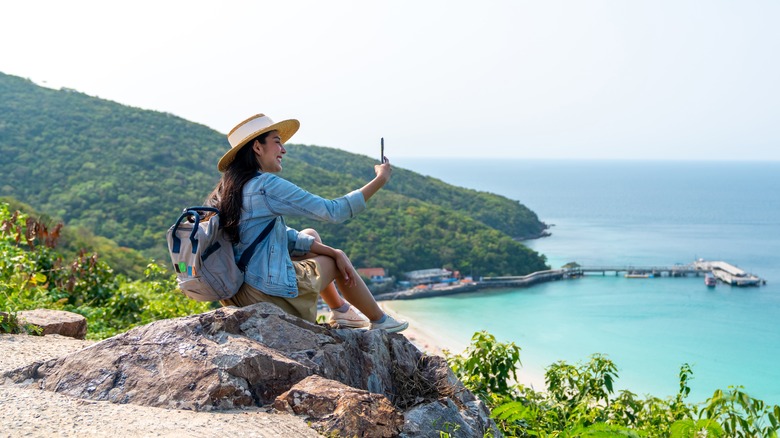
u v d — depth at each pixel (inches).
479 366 240.8
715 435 143.7
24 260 307.1
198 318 142.3
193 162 3511.3
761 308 3358.8
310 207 149.5
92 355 139.2
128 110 3865.7
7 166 3164.4
